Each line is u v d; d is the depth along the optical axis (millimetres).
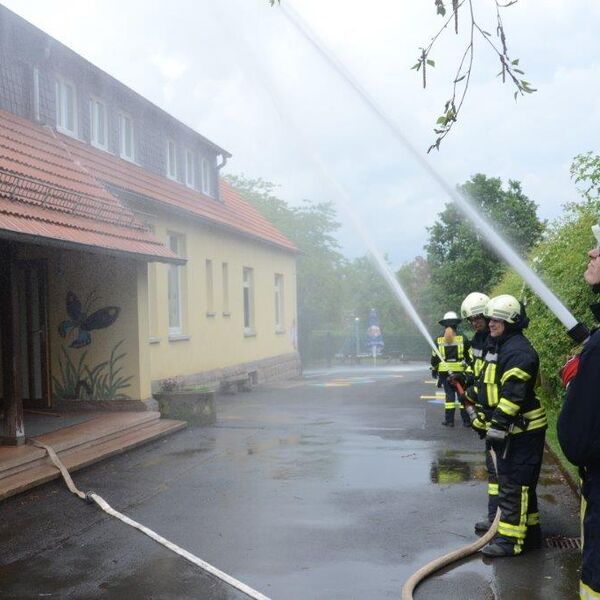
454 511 7090
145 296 12680
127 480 8555
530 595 4949
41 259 12531
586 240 9945
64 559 5828
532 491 5844
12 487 7617
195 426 12633
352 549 5977
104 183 13398
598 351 2799
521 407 5656
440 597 4949
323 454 10062
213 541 6234
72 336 12570
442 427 12391
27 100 12922
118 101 16688
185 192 19000
